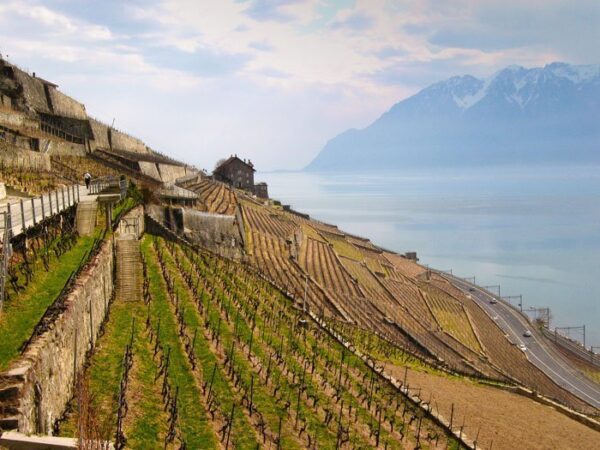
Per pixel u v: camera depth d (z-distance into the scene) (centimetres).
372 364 4556
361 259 12731
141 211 5581
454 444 3375
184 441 2300
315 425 2988
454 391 4719
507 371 8681
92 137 10025
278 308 5162
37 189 4441
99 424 2102
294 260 8606
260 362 3509
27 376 1753
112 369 2666
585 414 5431
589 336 15325
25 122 7769
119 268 4016
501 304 15312
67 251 3366
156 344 3017
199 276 4703
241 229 8494
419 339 7475
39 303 2431
